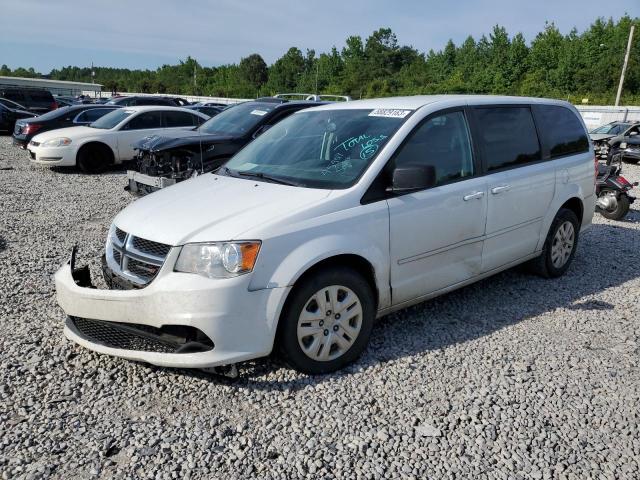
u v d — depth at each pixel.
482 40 83.62
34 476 2.62
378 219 3.68
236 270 3.15
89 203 9.15
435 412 3.21
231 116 9.39
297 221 3.37
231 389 3.40
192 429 3.02
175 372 3.59
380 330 4.28
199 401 3.28
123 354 3.33
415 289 4.03
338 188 3.68
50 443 2.87
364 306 3.67
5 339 4.00
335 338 3.57
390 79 83.25
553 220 5.32
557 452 2.87
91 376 3.54
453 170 4.26
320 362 3.53
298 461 2.77
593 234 7.70
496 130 4.71
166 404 3.25
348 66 89.50
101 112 16.16
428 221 3.99
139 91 93.44
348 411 3.20
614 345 4.11
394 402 3.30
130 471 2.68
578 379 3.60
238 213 3.42
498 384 3.52
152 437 2.94
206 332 3.13
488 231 4.53
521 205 4.83
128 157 13.09
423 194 3.97
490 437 2.98
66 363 3.69
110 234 3.80
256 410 3.20
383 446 2.90
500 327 4.39
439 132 4.23
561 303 4.93
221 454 2.82
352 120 4.36
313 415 3.16
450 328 4.35
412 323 4.43
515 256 4.95
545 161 5.16
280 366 3.67
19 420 3.06
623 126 21.11
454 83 68.38
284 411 3.20
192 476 2.66
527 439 2.97
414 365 3.73
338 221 3.50
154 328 3.29
